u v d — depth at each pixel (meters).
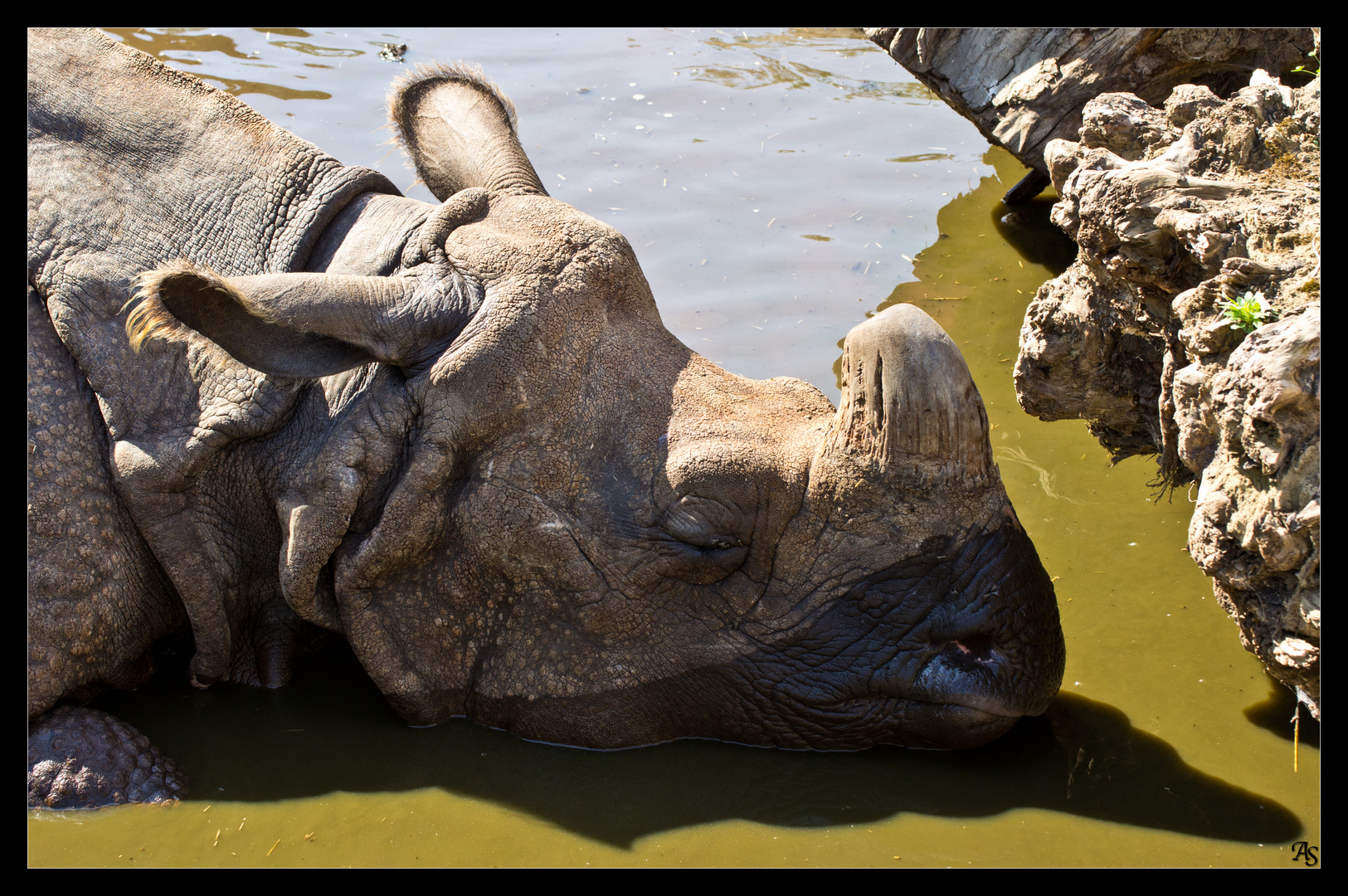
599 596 4.89
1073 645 5.54
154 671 5.68
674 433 4.86
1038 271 8.70
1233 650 5.51
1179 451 4.93
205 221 5.48
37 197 5.44
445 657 5.12
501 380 4.80
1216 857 4.38
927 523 4.67
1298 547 4.20
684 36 12.25
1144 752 4.92
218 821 4.79
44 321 5.34
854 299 8.27
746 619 4.90
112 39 5.89
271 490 5.23
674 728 5.09
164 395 5.23
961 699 4.71
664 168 9.74
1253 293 4.58
